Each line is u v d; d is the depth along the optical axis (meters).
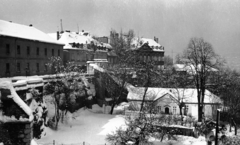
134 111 46.22
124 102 62.62
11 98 21.05
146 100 47.16
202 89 46.91
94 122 42.22
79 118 44.16
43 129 33.25
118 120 44.09
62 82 40.94
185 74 68.06
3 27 43.28
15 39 42.72
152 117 33.53
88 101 51.78
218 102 49.47
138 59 72.00
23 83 29.00
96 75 58.03
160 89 53.31
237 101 50.38
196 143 31.98
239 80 71.81
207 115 49.59
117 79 54.62
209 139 27.14
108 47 94.12
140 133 29.33
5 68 40.47
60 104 41.94
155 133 33.81
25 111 21.06
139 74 65.75
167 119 41.03
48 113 39.03
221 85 60.69
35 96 33.22
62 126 38.66
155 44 102.88
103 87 57.06
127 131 29.83
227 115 48.44
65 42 69.25
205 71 47.34
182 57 50.38
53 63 53.72
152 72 67.25
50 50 55.34
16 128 21.06
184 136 35.31
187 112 50.56
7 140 20.47
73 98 45.91
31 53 47.94
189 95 51.81
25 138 21.08
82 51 72.38
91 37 90.75
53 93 40.47
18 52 43.94
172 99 49.44
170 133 33.78
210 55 46.88
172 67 93.25
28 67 47.12
